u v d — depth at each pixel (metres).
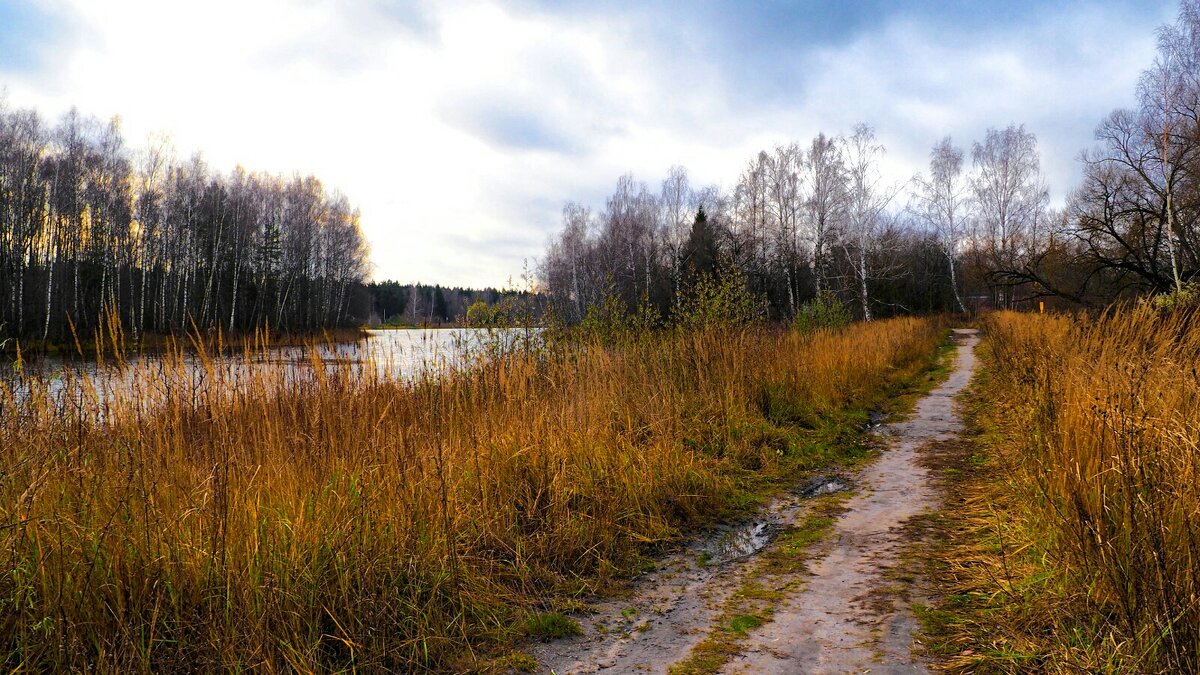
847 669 3.03
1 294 28.02
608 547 4.62
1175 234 16.62
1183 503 3.04
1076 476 3.68
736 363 8.93
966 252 42.47
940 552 4.45
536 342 8.52
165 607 3.03
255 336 5.56
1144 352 5.07
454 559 3.70
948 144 40.31
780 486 6.53
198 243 38.94
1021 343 10.70
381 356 6.79
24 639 2.67
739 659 3.20
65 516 3.14
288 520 3.55
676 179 42.59
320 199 50.34
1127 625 2.84
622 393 7.64
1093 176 18.89
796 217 33.47
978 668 2.91
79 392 4.27
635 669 3.15
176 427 4.10
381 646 3.18
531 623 3.62
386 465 4.31
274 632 3.02
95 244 34.72
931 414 10.36
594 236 50.56
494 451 5.29
